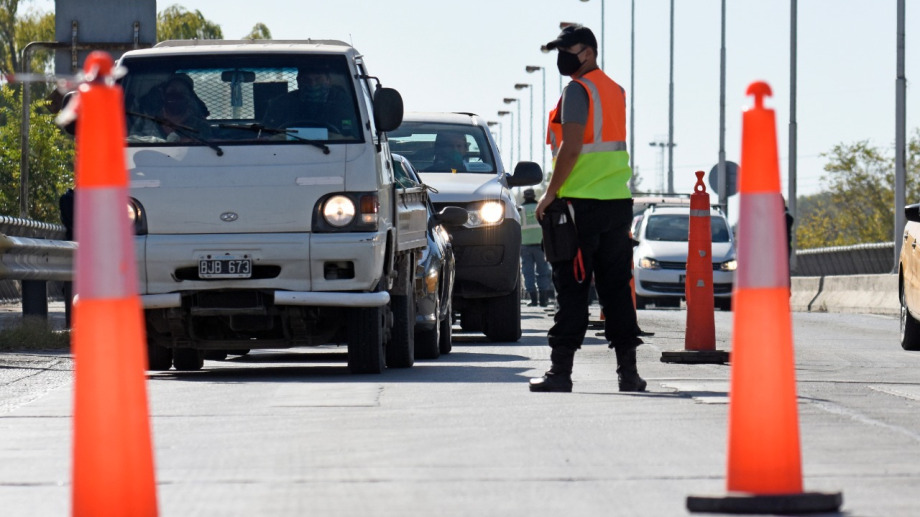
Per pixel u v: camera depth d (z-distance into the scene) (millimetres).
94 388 8648
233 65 23641
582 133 19391
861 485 11648
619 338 19797
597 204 19453
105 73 8750
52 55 129250
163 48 24156
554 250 19484
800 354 29438
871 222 160500
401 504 10898
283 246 22297
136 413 8727
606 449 13758
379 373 23344
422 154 35906
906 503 10773
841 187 161375
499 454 13438
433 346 27609
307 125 23031
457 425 15664
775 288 10047
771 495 10133
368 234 22406
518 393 19453
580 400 18406
